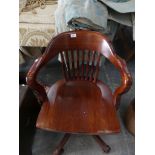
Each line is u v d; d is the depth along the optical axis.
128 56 1.88
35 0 1.68
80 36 1.12
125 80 0.95
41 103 1.11
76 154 1.27
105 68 1.89
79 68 1.26
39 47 1.64
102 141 1.28
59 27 1.31
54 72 1.84
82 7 1.21
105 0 1.33
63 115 1.02
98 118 1.01
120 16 1.36
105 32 1.35
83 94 1.13
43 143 1.34
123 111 1.51
